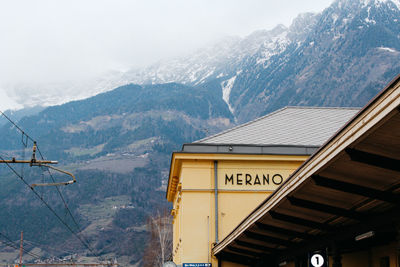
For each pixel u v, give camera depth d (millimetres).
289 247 20578
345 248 19391
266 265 25094
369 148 10039
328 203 14344
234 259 29938
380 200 12227
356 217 13070
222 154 32062
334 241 15070
